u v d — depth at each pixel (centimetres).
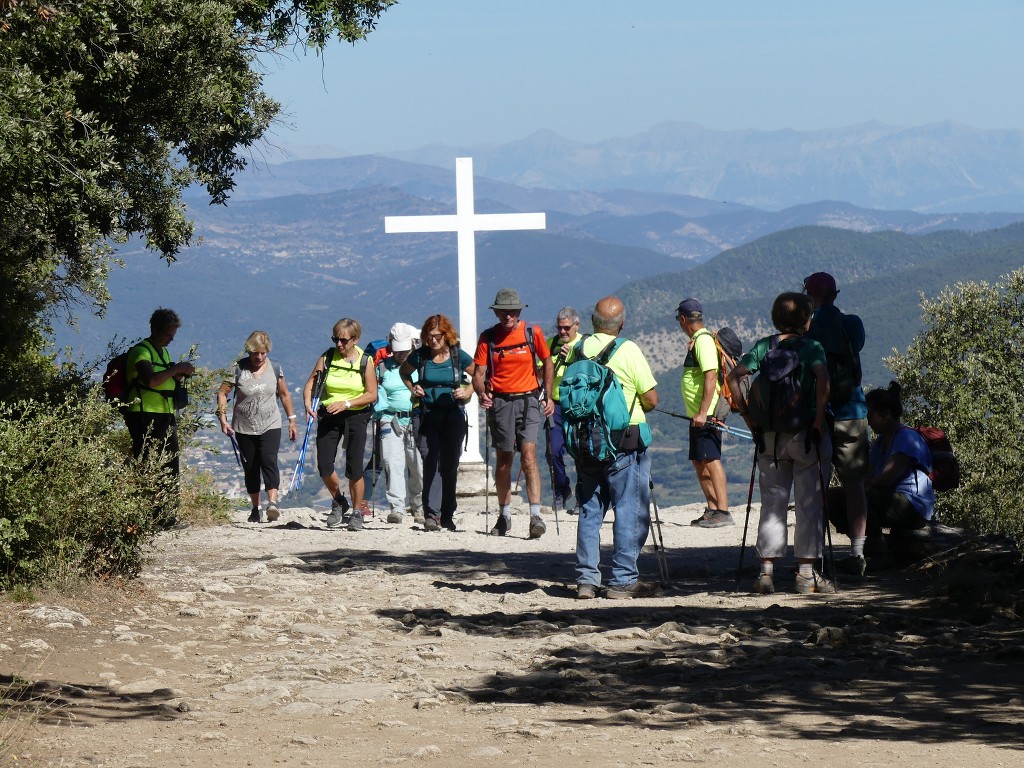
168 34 1773
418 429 2217
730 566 1727
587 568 1465
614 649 1109
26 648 1012
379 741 780
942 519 3047
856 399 1519
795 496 1430
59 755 700
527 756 734
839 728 798
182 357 2464
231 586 1446
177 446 1906
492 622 1273
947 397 3906
